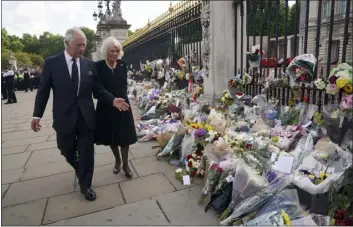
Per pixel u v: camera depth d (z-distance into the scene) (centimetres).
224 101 470
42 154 491
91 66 309
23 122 841
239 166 264
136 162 418
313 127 330
